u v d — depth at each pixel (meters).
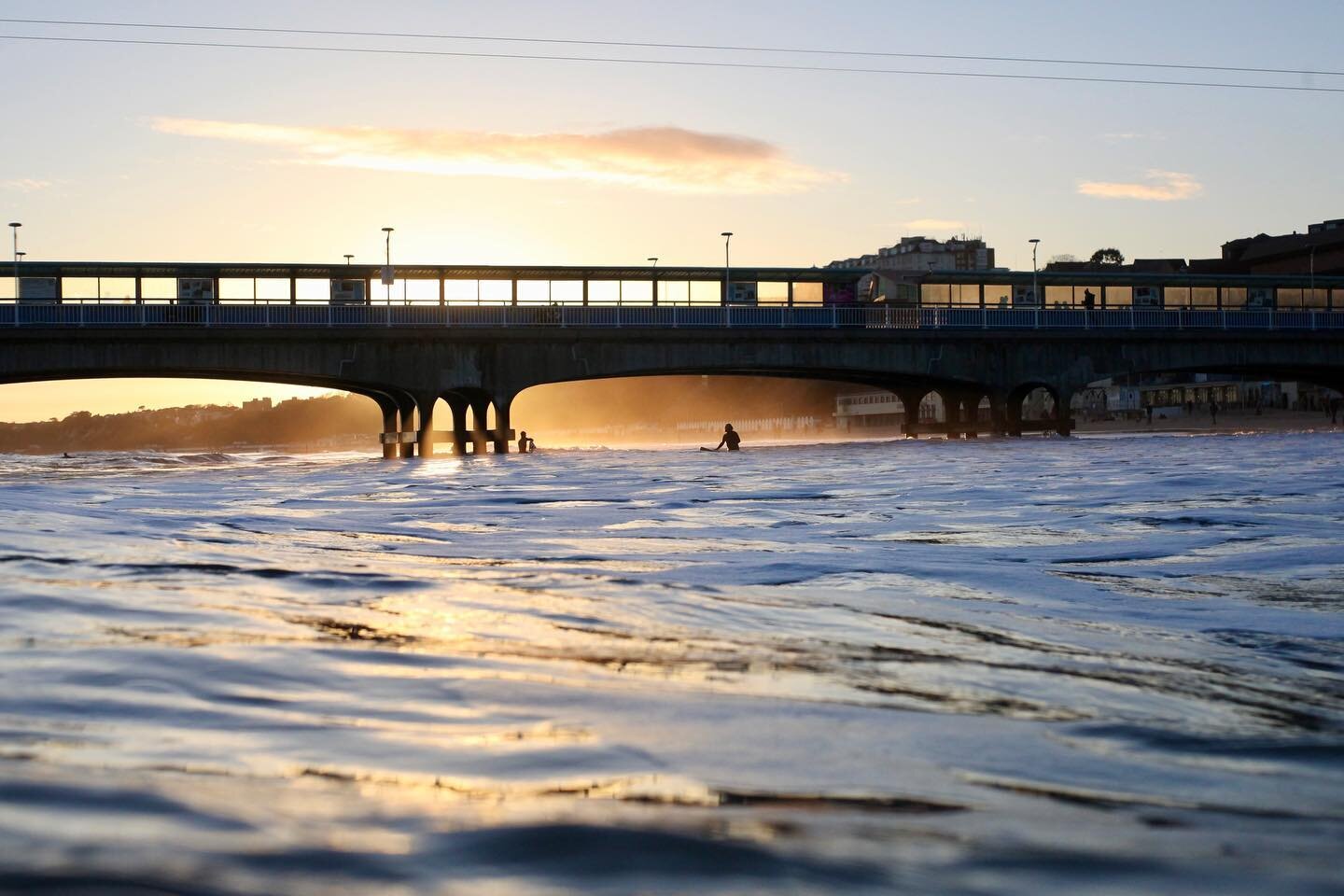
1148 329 70.25
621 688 4.45
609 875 2.46
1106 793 3.16
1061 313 70.12
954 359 68.81
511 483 27.03
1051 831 2.82
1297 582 7.86
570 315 63.28
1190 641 5.74
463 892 2.35
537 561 9.46
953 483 22.14
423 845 2.62
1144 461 30.94
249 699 4.07
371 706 4.03
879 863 2.56
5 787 2.94
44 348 55.78
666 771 3.30
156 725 3.65
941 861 2.59
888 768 3.38
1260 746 3.71
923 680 4.73
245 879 2.38
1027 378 69.81
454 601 6.88
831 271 66.94
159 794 2.92
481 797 3.00
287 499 20.20
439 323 61.16
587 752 3.48
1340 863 2.60
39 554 8.95
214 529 12.66
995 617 6.48
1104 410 135.00
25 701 3.95
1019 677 4.83
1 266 55.84
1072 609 6.77
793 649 5.44
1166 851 2.67
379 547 10.77
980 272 69.69
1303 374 77.75
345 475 36.31
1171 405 136.00
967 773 3.35
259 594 7.02
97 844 2.55
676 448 86.75
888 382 76.00
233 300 58.66
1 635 5.29
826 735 3.75
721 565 9.05
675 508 16.64
